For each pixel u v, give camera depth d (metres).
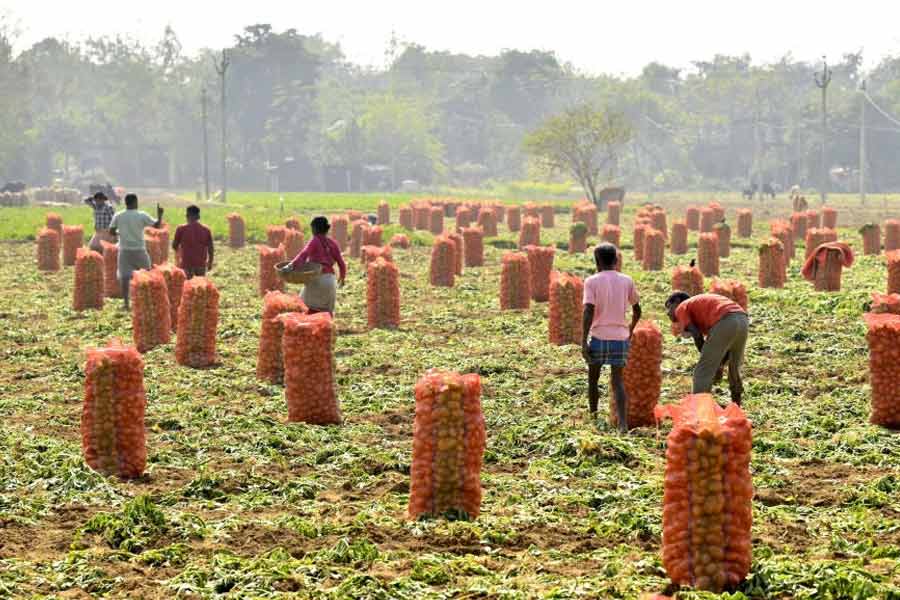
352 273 81.31
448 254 74.56
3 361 46.59
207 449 32.06
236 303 65.38
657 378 34.31
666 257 97.62
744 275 82.25
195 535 23.72
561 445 31.50
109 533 23.58
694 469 19.55
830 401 37.81
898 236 101.81
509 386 41.69
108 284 68.19
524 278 62.44
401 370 44.88
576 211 129.62
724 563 19.58
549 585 20.27
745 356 47.03
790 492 27.36
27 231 118.94
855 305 59.19
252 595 19.89
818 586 19.52
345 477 29.33
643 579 20.27
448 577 20.91
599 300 34.09
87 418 29.19
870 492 26.55
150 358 47.53
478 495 24.88
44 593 20.38
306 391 35.25
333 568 21.28
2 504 25.61
